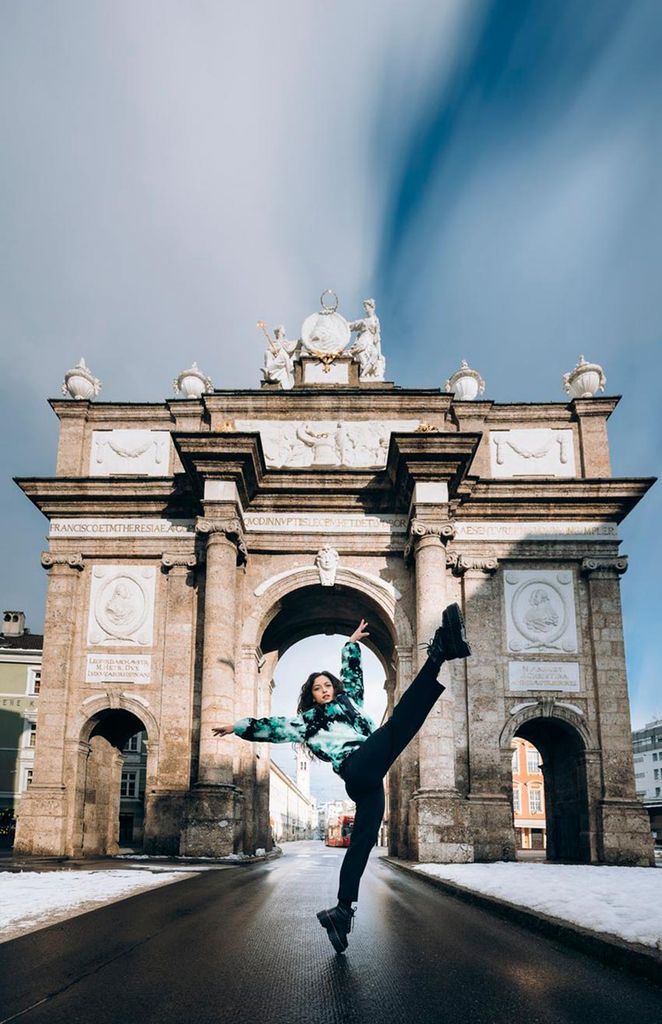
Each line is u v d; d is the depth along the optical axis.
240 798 34.22
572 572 38.50
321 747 7.19
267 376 42.03
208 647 34.28
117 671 37.16
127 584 38.22
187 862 29.58
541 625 37.72
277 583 37.56
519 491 38.62
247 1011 5.43
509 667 37.16
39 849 34.69
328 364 41.72
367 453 39.19
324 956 7.66
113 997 5.81
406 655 36.72
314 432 39.44
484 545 38.53
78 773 36.34
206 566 35.97
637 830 34.81
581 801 36.31
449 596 38.12
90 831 37.75
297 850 63.88
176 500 38.44
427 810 31.92
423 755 32.88
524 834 94.81
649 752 152.62
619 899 11.25
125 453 40.19
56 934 8.98
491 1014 5.48
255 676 37.09
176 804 34.91
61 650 37.12
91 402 40.62
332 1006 5.62
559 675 37.12
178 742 35.72
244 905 12.43
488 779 35.69
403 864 28.97
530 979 6.82
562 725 37.31
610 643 37.38
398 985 6.39
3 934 9.00
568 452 40.03
